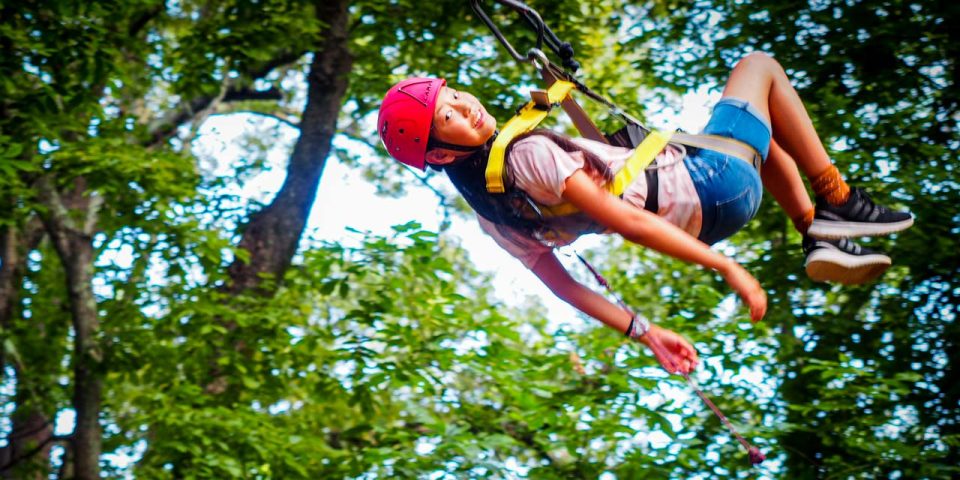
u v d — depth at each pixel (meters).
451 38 13.55
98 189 10.14
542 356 9.41
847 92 12.37
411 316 9.84
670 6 13.93
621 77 14.72
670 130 3.91
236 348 10.65
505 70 13.61
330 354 10.07
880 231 4.01
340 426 13.59
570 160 3.58
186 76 12.69
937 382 11.48
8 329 11.34
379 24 13.36
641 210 3.60
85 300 10.51
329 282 9.66
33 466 11.85
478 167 3.92
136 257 11.01
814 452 10.88
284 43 13.08
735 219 3.87
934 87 12.20
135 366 10.35
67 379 13.07
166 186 10.73
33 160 9.81
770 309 11.62
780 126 4.03
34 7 10.09
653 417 8.88
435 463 8.65
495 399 10.32
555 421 8.94
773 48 12.30
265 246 12.27
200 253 10.88
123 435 10.57
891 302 11.98
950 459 10.84
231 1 14.55
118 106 14.30
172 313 10.38
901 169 11.45
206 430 9.43
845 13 11.95
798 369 11.15
